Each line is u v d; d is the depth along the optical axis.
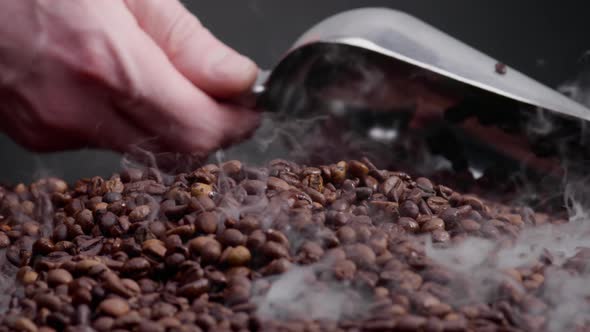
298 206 0.45
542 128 0.53
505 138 0.54
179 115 0.54
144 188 0.49
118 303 0.40
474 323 0.39
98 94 0.54
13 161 0.73
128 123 0.55
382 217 0.46
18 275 0.45
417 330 0.38
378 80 0.54
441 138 0.56
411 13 0.81
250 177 0.48
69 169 0.74
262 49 0.81
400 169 0.55
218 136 0.55
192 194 0.47
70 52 0.53
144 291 0.42
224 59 0.54
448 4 0.80
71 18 0.53
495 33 0.80
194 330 0.39
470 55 0.53
